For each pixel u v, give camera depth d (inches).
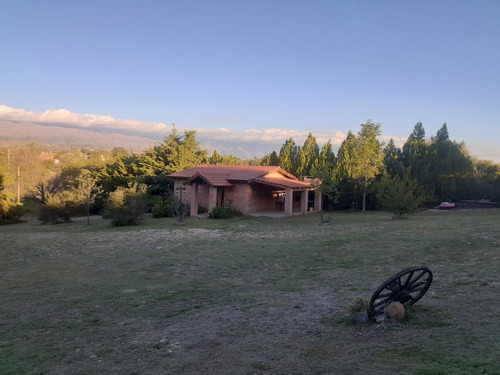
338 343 215.6
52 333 274.8
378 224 877.2
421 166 1557.6
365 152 1408.7
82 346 244.4
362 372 175.9
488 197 1534.2
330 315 271.1
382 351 198.2
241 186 1274.6
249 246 652.7
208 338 241.1
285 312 287.6
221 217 1179.9
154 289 395.2
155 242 741.9
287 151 1865.2
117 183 1834.4
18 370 211.0
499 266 382.3
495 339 202.7
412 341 208.7
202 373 188.5
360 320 246.7
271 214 1266.0
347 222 1000.9
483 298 283.4
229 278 436.1
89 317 308.8
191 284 412.2
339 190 1501.0
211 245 682.2
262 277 431.8
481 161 1932.8
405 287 256.7
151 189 1701.5
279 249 608.1
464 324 230.4
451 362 178.4
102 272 498.6
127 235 868.0
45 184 2182.6
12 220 1469.0
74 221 1380.4
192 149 1934.1
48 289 416.5
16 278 479.5
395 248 542.6
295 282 396.5
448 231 668.7
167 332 259.6
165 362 207.2
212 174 1309.1
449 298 289.7
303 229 875.4
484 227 689.0
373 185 1435.8
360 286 355.9
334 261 493.0
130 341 247.0
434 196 1470.2
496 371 165.8
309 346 214.4
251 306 311.4
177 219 1103.6
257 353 210.2
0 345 254.1
